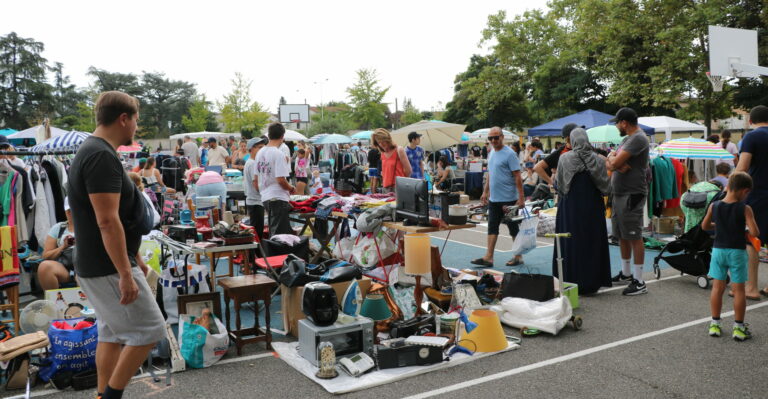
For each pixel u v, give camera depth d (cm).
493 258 822
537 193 1061
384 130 723
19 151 662
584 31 2667
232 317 554
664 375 396
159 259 583
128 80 8819
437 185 1502
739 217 457
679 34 2214
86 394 377
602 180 590
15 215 638
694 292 622
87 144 281
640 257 612
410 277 553
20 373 382
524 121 4484
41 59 7288
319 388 383
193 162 1742
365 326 429
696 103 2311
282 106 4725
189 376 406
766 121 560
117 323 293
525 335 483
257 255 659
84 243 287
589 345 459
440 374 404
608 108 3119
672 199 977
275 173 645
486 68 3944
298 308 488
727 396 360
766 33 1961
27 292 633
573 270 604
